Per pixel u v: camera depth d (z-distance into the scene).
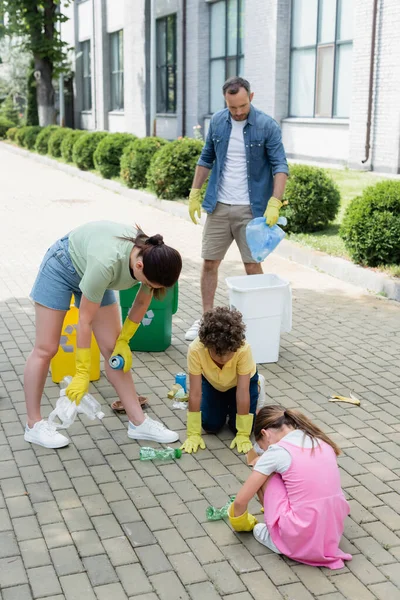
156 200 13.05
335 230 9.70
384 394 5.04
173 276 3.55
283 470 3.18
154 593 3.02
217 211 5.76
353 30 14.90
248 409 4.25
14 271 8.49
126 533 3.43
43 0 25.33
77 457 4.17
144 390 5.10
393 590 3.05
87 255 3.76
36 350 4.22
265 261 8.80
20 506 3.66
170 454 4.13
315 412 4.75
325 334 6.23
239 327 3.96
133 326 4.16
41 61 26.20
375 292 7.44
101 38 27.39
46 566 3.18
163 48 22.92
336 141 15.65
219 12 19.73
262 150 5.58
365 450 4.25
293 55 16.95
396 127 13.58
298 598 2.99
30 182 17.20
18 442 4.34
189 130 21.58
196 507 3.66
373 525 3.52
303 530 3.12
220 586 3.06
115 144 16.48
